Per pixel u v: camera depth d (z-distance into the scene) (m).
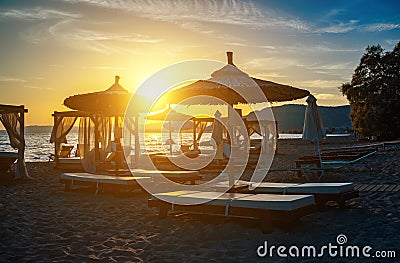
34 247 5.10
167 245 5.07
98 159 14.63
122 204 8.05
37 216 6.96
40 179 12.92
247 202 5.54
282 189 6.82
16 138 13.03
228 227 5.79
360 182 10.12
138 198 8.77
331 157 12.38
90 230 5.94
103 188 9.23
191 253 4.73
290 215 5.22
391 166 13.72
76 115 16.62
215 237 5.37
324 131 11.64
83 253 4.84
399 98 39.16
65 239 5.46
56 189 10.45
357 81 41.59
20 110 13.03
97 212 7.28
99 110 14.39
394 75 39.84
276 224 5.93
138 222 6.37
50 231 5.91
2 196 9.29
